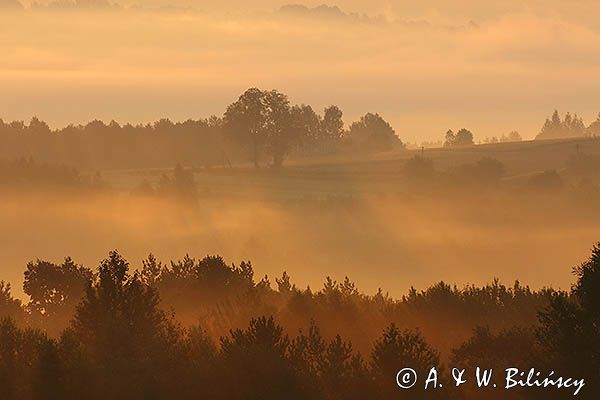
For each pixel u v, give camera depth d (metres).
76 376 110.94
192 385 110.19
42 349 112.19
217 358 114.62
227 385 109.38
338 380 109.25
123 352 114.94
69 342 117.56
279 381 107.56
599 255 99.81
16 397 111.38
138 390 109.81
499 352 114.06
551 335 99.06
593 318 98.56
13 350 120.50
